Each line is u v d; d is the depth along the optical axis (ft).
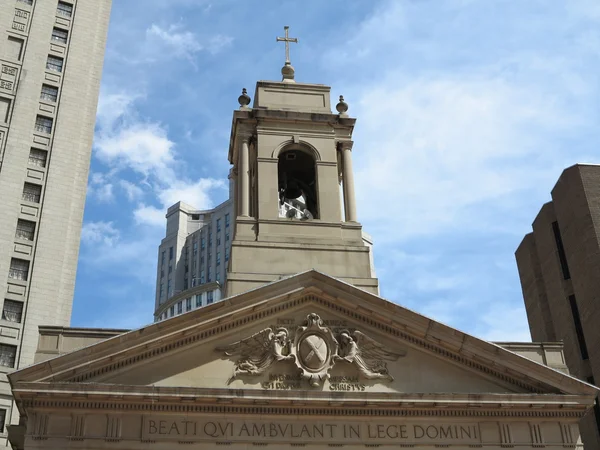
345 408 105.81
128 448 100.37
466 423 107.34
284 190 142.20
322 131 140.87
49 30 266.98
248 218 131.44
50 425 100.32
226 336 110.11
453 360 111.55
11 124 245.86
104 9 283.18
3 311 219.82
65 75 262.47
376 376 108.99
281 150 138.72
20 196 237.04
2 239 228.22
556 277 209.05
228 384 106.52
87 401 101.81
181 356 107.76
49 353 108.88
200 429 102.83
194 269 527.81
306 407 105.29
